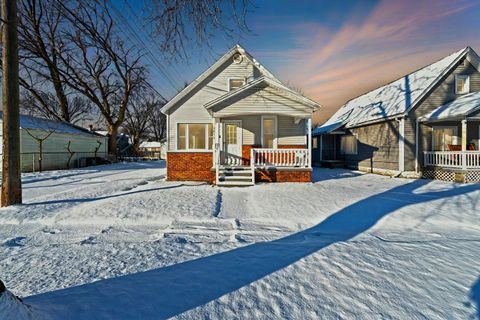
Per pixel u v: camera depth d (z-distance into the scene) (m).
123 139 51.16
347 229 4.99
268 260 3.52
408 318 2.29
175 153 12.02
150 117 50.12
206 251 3.88
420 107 12.73
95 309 2.37
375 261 3.46
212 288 2.77
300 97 10.43
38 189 9.55
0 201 6.73
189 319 2.26
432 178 12.10
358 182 10.74
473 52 12.61
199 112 12.25
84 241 4.36
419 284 2.85
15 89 6.58
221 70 12.45
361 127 16.67
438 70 13.46
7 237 4.57
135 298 2.57
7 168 6.60
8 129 6.57
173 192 8.60
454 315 2.33
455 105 11.75
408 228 4.99
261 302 2.52
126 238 4.52
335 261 3.47
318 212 6.00
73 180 12.21
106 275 3.09
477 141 12.75
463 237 4.46
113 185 10.34
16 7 6.36
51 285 2.84
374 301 2.53
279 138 12.25
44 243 4.29
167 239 4.43
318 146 21.83
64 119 25.16
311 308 2.42
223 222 5.41
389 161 13.70
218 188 9.43
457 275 3.06
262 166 10.61
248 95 10.58
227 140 12.21
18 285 2.84
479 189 8.80
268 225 5.25
